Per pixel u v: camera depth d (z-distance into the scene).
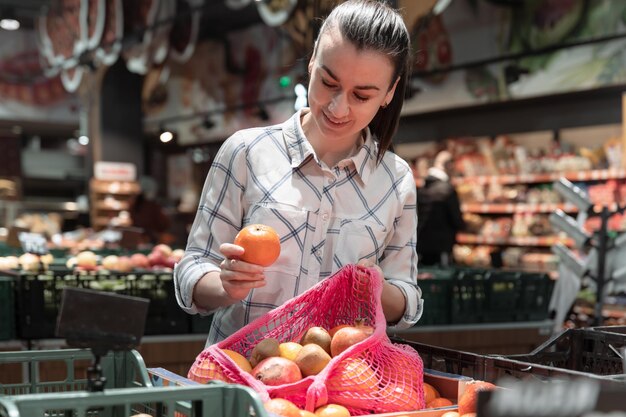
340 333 1.57
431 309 4.34
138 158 14.32
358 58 1.63
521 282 4.62
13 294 3.69
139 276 3.87
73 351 1.58
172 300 3.91
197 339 3.91
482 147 9.32
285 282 1.82
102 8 10.31
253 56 14.30
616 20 8.20
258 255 1.56
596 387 1.06
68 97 16.88
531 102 9.39
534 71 9.09
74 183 18.09
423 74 9.86
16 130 17.89
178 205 15.73
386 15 1.70
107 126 14.02
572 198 4.62
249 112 14.53
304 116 1.95
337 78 1.65
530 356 1.91
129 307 1.18
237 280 1.56
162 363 3.83
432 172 7.12
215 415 1.21
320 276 1.85
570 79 8.68
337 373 1.49
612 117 8.62
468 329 4.39
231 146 1.87
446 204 6.94
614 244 4.44
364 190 1.90
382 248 1.93
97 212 13.32
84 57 12.13
